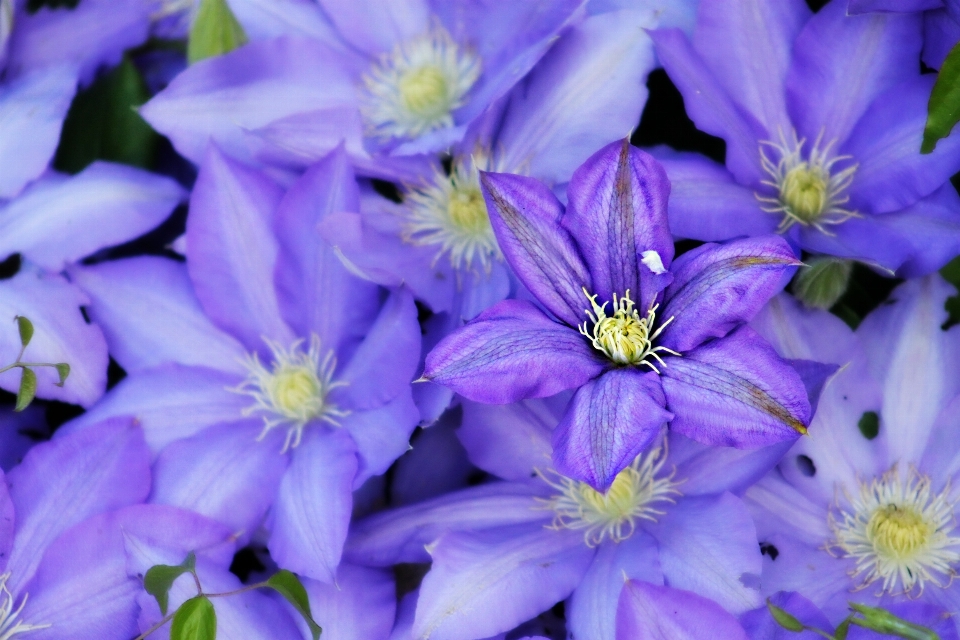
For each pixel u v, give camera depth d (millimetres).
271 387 785
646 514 756
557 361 709
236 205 782
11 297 780
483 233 777
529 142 772
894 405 764
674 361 712
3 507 759
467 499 761
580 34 765
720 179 768
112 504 767
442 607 732
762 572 750
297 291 783
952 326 764
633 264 721
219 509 767
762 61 775
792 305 754
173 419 783
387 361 757
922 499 761
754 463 745
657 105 782
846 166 776
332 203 769
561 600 753
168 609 750
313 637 744
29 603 756
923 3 758
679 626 721
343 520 741
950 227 753
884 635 732
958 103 740
